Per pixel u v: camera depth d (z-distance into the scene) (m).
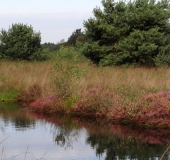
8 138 11.66
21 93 20.28
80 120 14.66
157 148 10.49
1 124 13.80
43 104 16.91
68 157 9.70
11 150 10.34
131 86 15.88
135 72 20.73
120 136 11.92
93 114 15.43
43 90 18.45
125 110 14.09
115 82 17.30
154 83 16.45
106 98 15.37
